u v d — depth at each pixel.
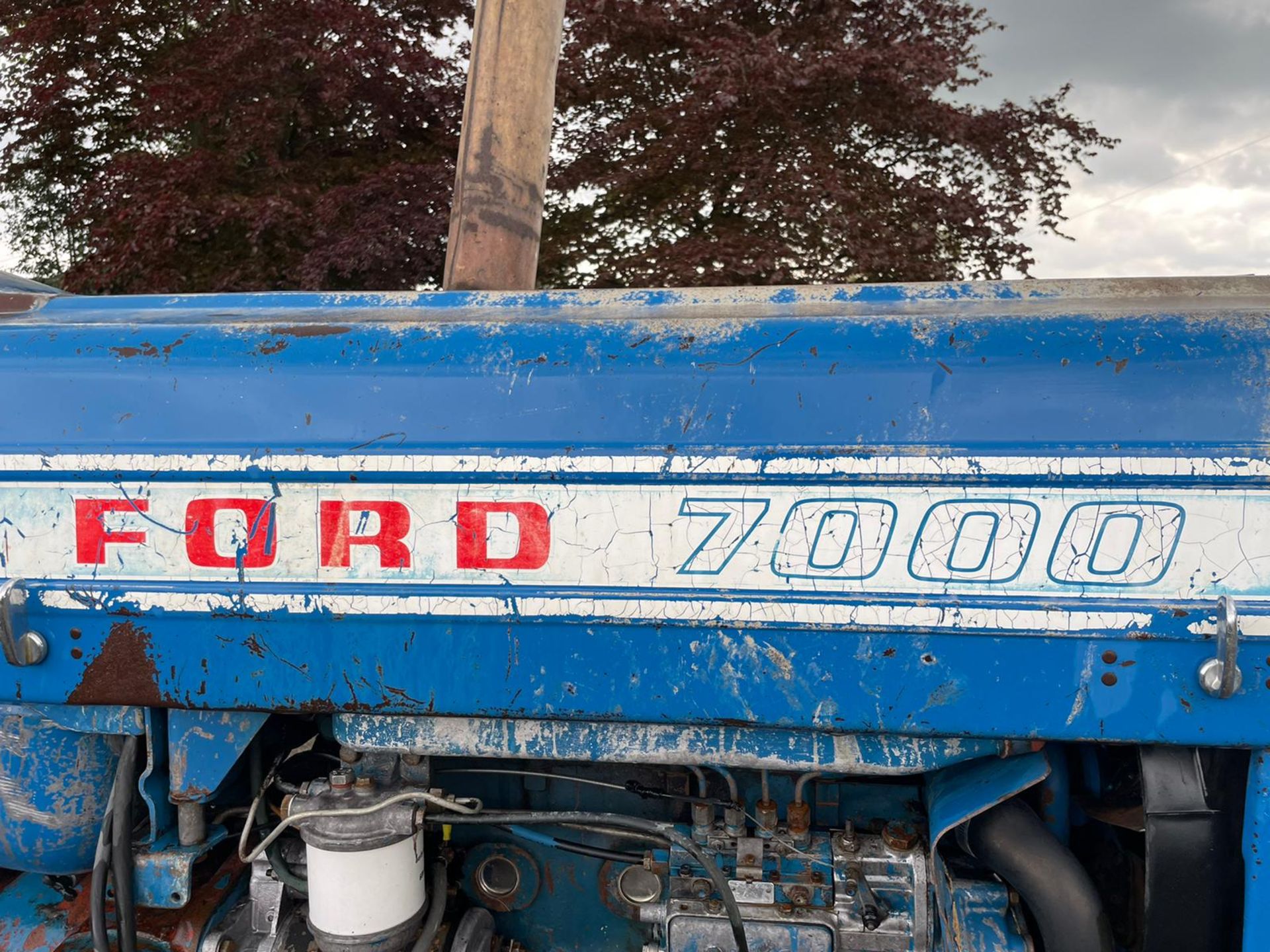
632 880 2.24
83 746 2.22
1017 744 1.88
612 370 1.90
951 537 1.80
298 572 1.94
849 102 8.27
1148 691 1.75
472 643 1.91
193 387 1.98
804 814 2.11
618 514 1.87
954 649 1.80
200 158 7.73
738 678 1.85
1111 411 1.78
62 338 2.04
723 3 8.65
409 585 1.91
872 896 2.05
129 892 2.12
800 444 1.83
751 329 1.90
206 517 1.96
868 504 1.82
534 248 2.88
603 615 1.86
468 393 1.92
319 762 2.40
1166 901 1.81
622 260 8.30
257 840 2.32
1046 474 1.77
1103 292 2.13
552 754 1.99
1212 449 1.75
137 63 8.91
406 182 8.12
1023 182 8.84
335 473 1.92
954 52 8.48
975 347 1.83
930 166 8.89
